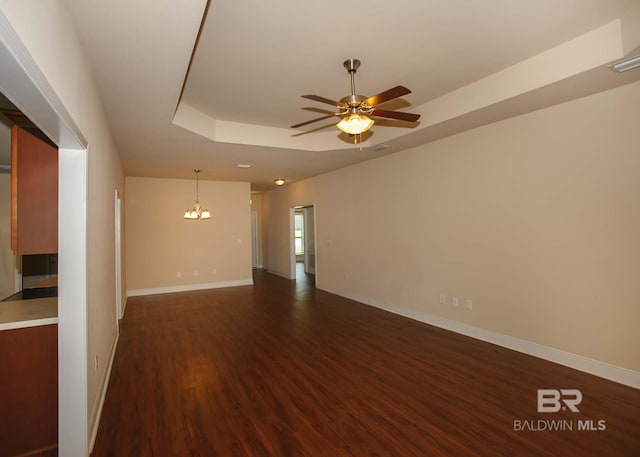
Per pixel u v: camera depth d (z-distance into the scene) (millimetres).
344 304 6188
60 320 2061
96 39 2086
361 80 3354
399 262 5395
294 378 3207
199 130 4125
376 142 4895
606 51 2510
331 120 4531
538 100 3225
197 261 7828
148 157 5336
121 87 2775
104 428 2424
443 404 2715
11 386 2100
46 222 2303
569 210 3291
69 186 2100
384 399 2805
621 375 2979
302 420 2510
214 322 5102
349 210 6547
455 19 2393
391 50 2797
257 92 3594
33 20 1221
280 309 5863
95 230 2533
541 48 2818
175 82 2701
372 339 4281
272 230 10141
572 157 3254
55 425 2168
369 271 6082
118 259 4945
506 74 3170
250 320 5195
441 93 3754
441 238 4656
